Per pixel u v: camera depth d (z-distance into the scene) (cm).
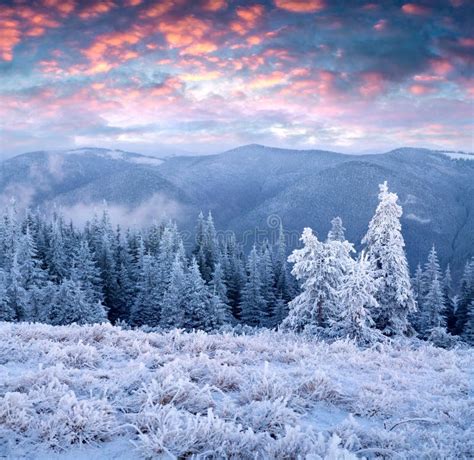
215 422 496
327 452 446
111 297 4959
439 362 1084
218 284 4828
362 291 1630
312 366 911
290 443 464
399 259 2206
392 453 495
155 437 457
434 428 612
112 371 727
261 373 764
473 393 812
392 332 2189
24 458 437
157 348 973
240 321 4922
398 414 670
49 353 800
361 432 559
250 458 461
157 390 599
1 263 4672
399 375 915
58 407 532
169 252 5409
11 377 647
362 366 989
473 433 565
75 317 3269
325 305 2069
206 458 455
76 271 4438
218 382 714
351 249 2228
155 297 4422
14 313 3450
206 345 991
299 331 2095
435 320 4272
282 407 576
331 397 709
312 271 2122
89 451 462
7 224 4888
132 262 6119
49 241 5800
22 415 488
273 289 5594
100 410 537
